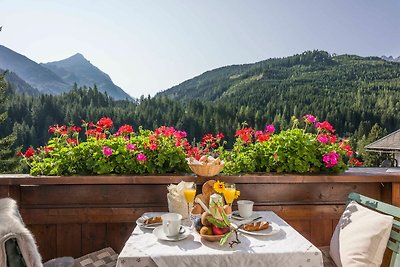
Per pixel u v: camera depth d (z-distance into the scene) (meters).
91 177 2.49
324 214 2.66
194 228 1.85
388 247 1.85
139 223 2.00
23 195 2.53
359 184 2.69
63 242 2.56
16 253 1.11
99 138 2.80
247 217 2.14
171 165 2.66
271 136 2.87
